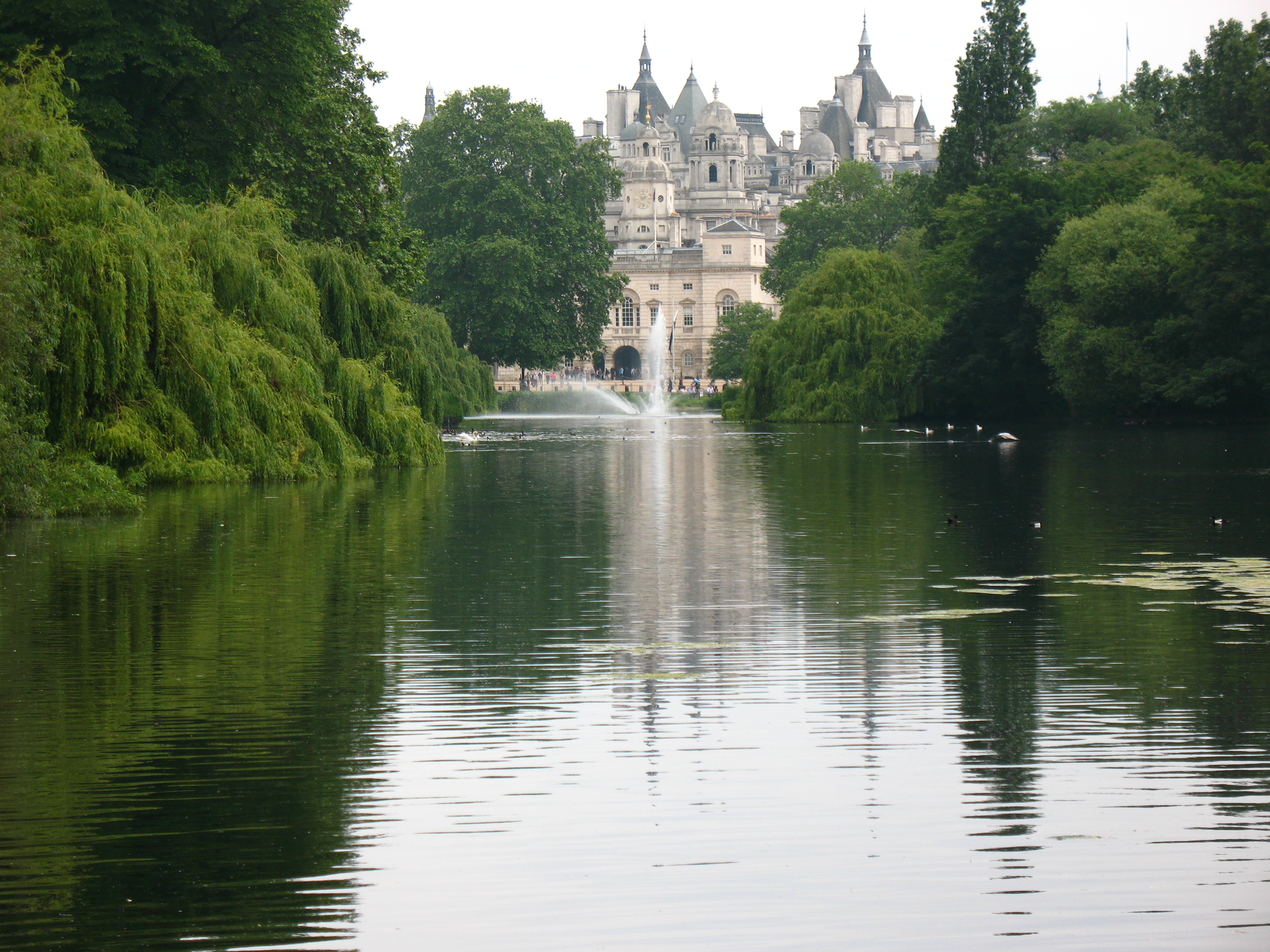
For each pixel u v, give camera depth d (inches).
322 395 2107.5
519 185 6761.8
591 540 1489.9
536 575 1246.3
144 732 729.0
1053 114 5689.0
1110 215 4030.5
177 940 497.4
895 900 529.3
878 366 4453.7
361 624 1014.4
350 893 534.0
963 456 2834.6
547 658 901.2
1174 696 797.9
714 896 532.7
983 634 977.5
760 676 853.2
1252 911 519.8
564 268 6830.7
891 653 916.0
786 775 662.5
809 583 1204.5
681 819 606.2
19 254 1536.7
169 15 2269.9
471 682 836.0
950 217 4909.0
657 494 2037.4
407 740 717.3
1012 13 5580.7
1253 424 3865.7
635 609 1076.5
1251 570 1264.8
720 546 1443.2
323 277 2300.7
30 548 1379.2
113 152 2241.6
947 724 745.0
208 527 1549.0
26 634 975.0
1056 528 1583.4
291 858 564.7
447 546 1428.4
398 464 2351.1
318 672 861.8
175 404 1838.1
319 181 2896.2
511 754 692.1
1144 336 3934.5
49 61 1899.6
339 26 3085.6
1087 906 524.1
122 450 1748.3
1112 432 3634.4
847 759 686.5
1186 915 517.3
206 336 1859.0
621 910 521.7
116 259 1712.6
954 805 621.9
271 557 1337.4
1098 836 586.6
